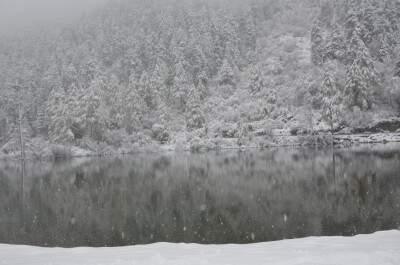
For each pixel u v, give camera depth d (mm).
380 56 66938
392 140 50188
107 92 76688
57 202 21344
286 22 114938
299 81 68062
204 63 84688
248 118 69000
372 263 5703
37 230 15148
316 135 54469
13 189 27359
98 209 18844
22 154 62188
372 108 56125
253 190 21844
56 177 34000
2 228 15641
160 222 15516
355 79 55625
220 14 116875
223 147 62656
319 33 82188
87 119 66750
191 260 6109
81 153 64625
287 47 95750
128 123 70188
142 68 90812
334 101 54969
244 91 76625
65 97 72812
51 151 63938
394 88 55625
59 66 105625
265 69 84500
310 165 31516
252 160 39438
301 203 17516
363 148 44031
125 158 53875
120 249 7961
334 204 16891
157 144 67250
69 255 7469
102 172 36000
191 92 70062
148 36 101000
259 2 126188
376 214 14844
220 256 6496
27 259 7215
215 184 25047
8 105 78938
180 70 79938
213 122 69062
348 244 7422
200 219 15672
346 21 78875
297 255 6266
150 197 21438
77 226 15547
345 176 24406
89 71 96000
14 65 110375
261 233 13156
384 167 27094
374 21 74188
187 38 98938
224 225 14492
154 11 135625
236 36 99000
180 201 19828
